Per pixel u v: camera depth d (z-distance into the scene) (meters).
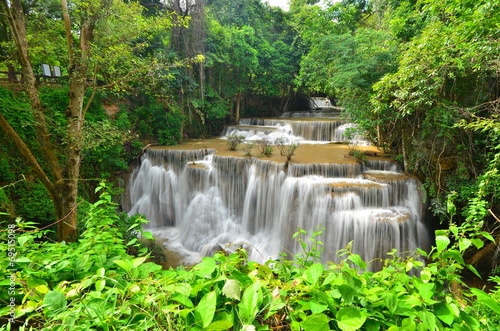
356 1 15.59
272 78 24.08
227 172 12.04
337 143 15.86
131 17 7.88
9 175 8.61
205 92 18.94
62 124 10.42
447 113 8.23
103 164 12.26
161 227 13.37
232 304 1.36
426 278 1.52
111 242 2.25
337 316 1.29
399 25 10.56
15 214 8.02
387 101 9.94
